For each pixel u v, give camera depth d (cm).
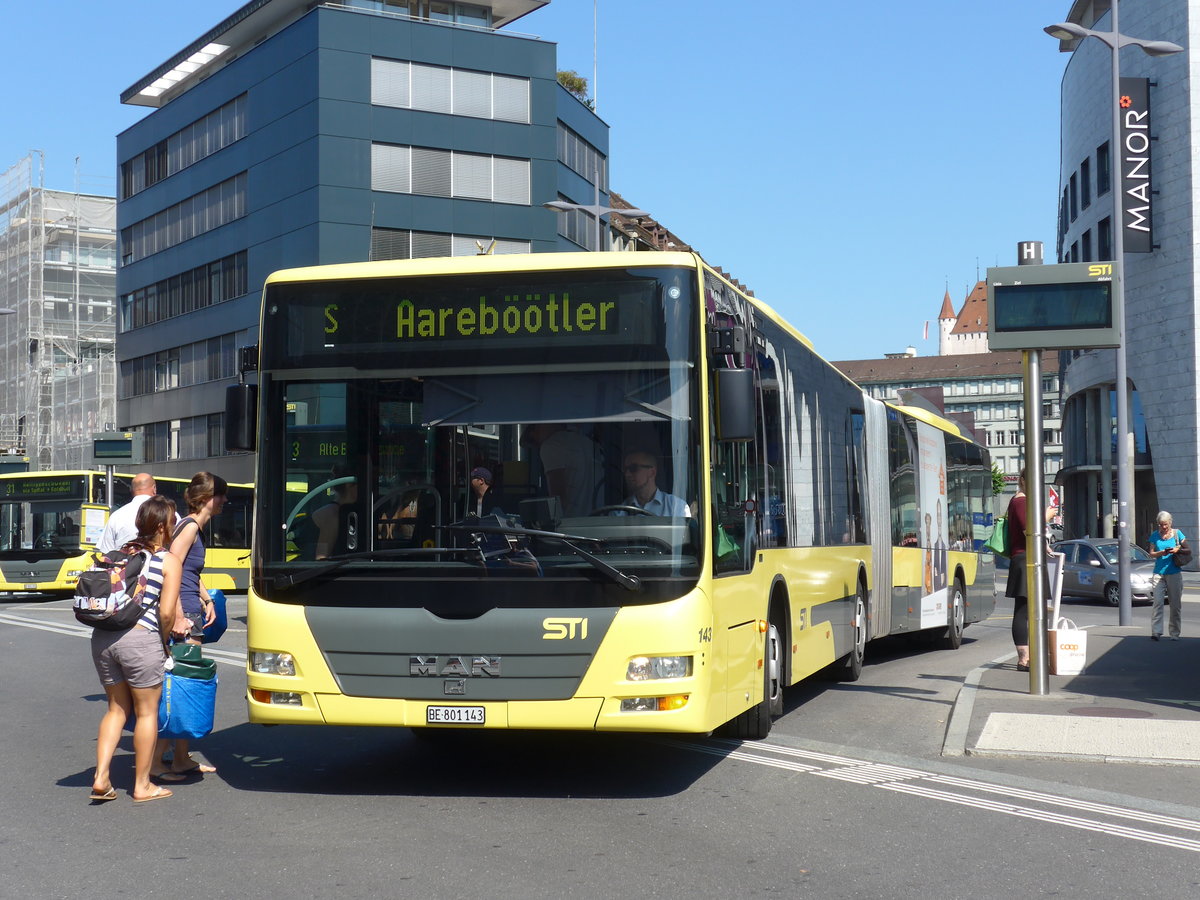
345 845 684
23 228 7525
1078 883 612
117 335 6494
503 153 5153
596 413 799
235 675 1549
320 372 829
